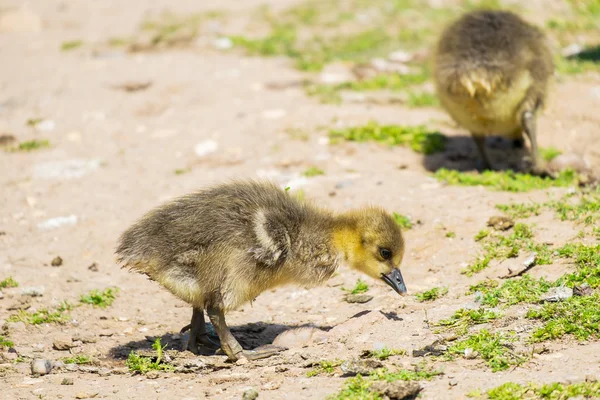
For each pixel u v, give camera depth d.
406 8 25.50
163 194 14.93
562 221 12.07
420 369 8.66
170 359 9.96
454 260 11.66
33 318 11.30
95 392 8.98
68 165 16.38
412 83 20.05
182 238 9.78
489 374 8.43
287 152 16.12
